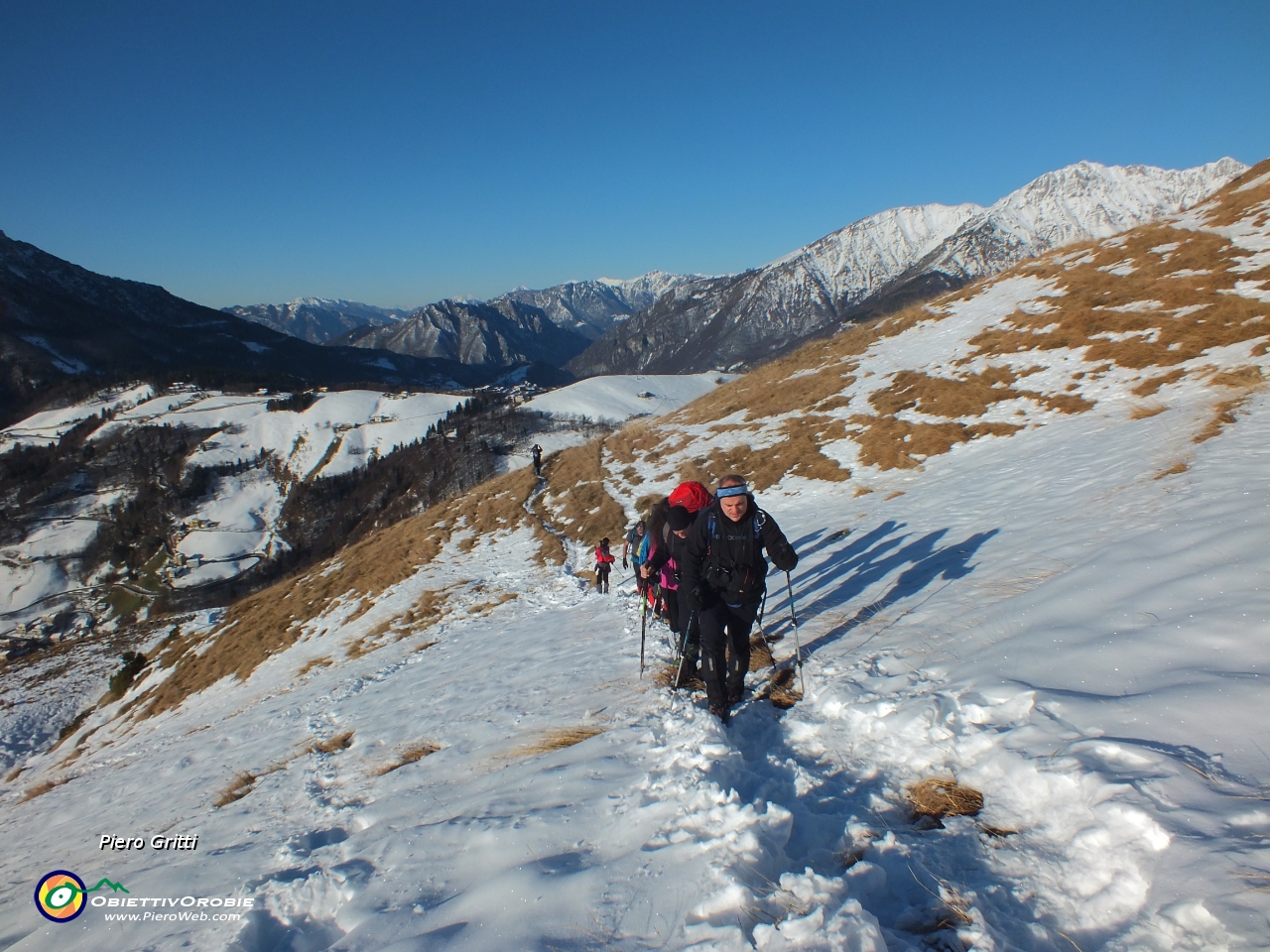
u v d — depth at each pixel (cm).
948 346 2142
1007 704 346
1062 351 1692
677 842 286
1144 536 507
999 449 1330
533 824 338
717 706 442
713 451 2145
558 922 252
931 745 342
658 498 1950
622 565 1517
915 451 1516
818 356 2772
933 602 573
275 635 2167
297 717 1104
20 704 3934
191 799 811
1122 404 1295
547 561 1834
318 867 384
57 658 4750
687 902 246
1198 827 217
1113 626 386
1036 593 484
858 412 1933
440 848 348
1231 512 484
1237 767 240
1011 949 210
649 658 671
